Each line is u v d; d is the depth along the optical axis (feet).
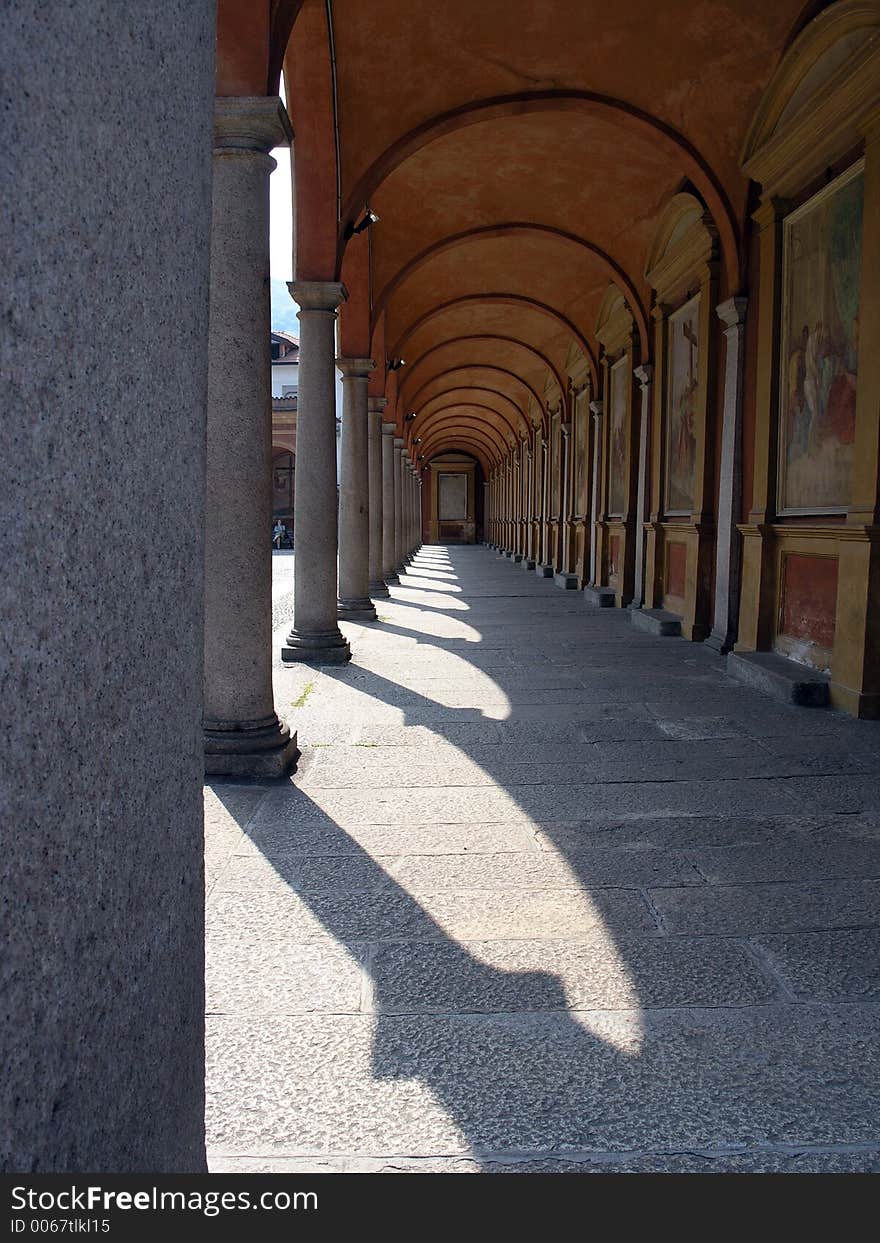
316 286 28.89
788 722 22.17
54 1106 3.36
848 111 23.44
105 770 3.72
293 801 15.99
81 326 3.44
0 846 3.01
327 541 30.55
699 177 31.65
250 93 16.51
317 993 9.59
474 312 70.08
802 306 27.12
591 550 61.36
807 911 11.60
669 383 41.65
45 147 3.18
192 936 4.83
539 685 26.99
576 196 42.98
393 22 28.27
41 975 3.27
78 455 3.44
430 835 14.32
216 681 17.56
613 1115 7.63
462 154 39.96
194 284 4.56
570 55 29.89
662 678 28.27
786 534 28.07
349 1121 7.54
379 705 24.09
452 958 10.35
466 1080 8.11
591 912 11.55
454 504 195.11
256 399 17.16
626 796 16.35
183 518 4.50
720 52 29.25
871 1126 7.51
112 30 3.63
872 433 22.17
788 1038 8.80
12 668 3.06
